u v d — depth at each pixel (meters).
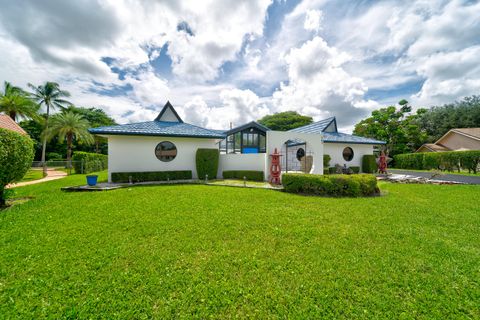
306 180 8.90
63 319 2.20
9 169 6.68
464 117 33.16
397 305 2.42
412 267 3.19
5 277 2.89
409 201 7.51
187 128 14.45
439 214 5.90
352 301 2.49
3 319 2.20
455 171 19.31
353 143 19.05
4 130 6.56
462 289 2.69
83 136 28.20
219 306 2.42
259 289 2.68
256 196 8.21
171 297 2.55
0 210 6.30
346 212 6.07
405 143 28.64
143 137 12.75
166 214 5.75
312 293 2.62
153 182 12.20
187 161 13.88
